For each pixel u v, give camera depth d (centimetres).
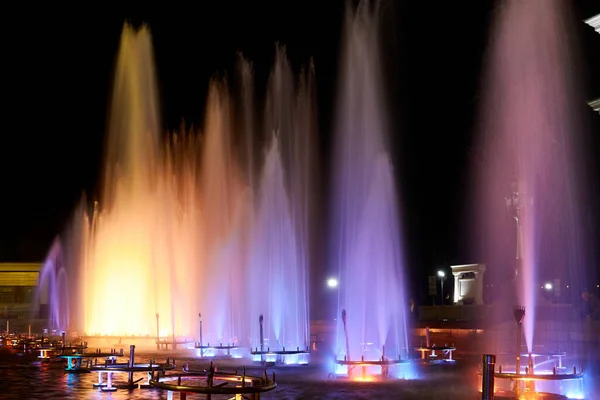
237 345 2406
